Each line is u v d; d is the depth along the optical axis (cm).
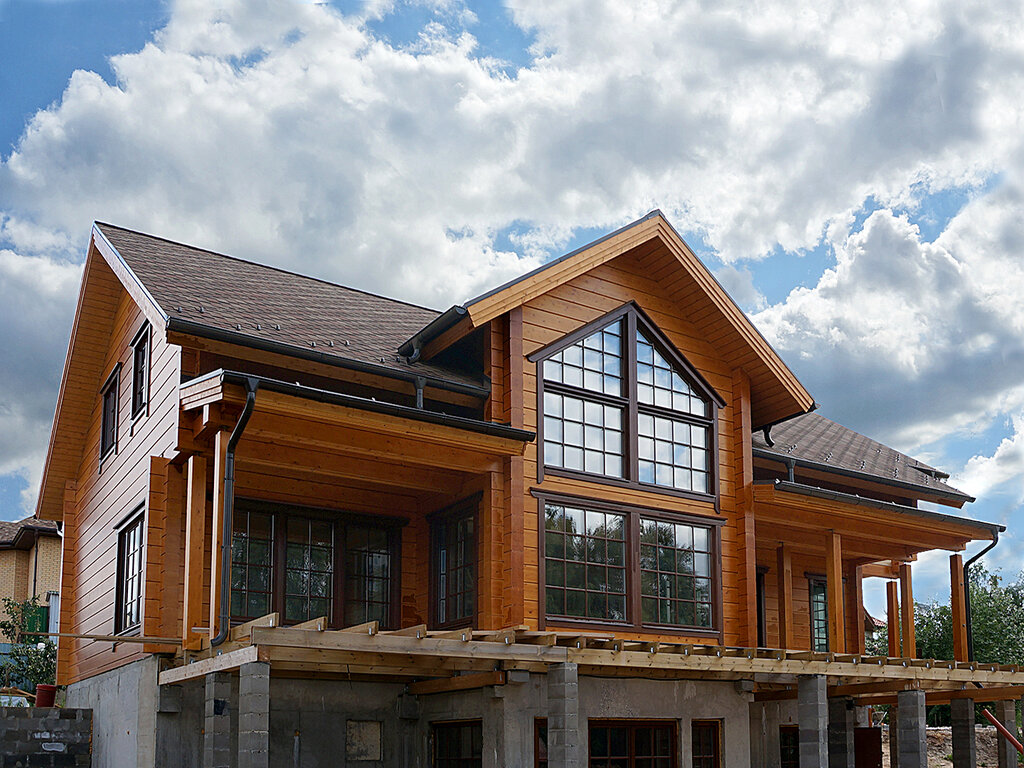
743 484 1518
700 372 1538
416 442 1181
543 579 1278
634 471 1419
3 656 2645
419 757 1323
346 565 1368
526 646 1109
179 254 1547
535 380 1339
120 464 1468
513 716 1206
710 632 1440
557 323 1387
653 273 1523
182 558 1211
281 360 1191
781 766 1652
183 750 1162
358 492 1391
